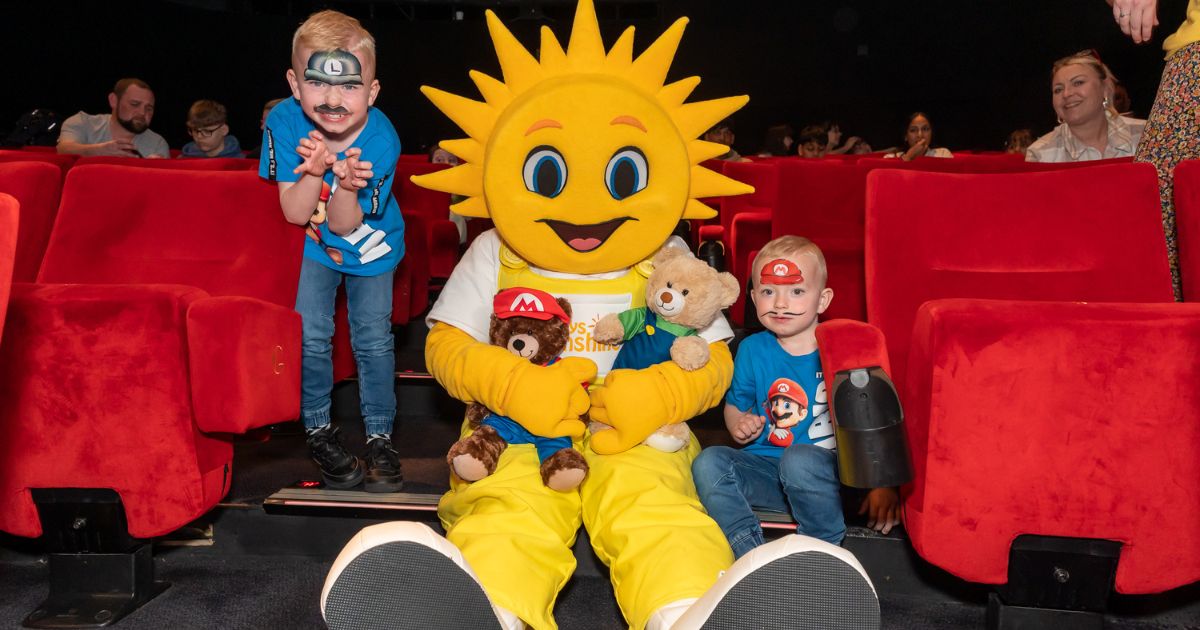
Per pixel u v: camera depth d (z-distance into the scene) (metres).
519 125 1.85
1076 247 1.99
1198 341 1.52
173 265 2.20
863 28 12.83
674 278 1.92
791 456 1.97
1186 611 2.03
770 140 9.71
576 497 1.90
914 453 1.66
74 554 1.99
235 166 2.95
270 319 1.89
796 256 2.04
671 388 1.87
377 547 1.34
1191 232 1.90
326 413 2.35
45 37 10.38
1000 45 11.55
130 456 1.84
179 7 12.43
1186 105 2.15
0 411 1.84
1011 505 1.60
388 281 2.35
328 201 2.11
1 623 1.93
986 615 1.89
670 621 1.53
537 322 1.94
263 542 2.30
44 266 2.15
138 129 5.27
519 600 1.59
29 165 2.26
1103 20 10.16
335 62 1.95
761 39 13.54
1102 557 1.67
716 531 1.74
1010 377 1.56
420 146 15.12
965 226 2.04
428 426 3.19
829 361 1.65
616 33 14.25
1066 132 3.87
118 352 1.80
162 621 1.95
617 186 1.90
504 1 15.12
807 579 1.35
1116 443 1.55
